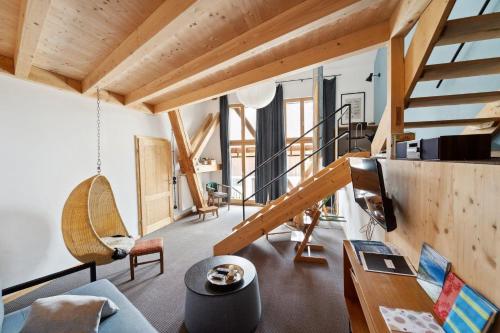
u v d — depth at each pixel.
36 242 2.62
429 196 1.25
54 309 1.32
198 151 5.76
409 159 1.55
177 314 2.10
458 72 1.63
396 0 1.60
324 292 2.36
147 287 2.53
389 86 1.87
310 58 2.25
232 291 1.75
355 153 3.01
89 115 3.34
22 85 2.54
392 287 1.18
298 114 6.19
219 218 5.40
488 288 0.82
